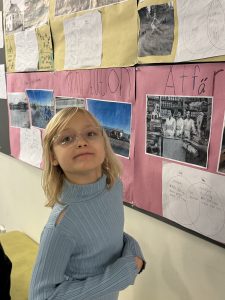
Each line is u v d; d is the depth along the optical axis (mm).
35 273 796
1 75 1830
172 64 932
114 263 848
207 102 864
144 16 976
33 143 1691
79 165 788
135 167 1123
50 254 774
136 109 1072
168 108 967
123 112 1123
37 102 1587
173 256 1084
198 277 1019
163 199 1048
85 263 833
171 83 945
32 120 1657
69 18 1269
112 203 868
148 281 1205
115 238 870
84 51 1236
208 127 875
